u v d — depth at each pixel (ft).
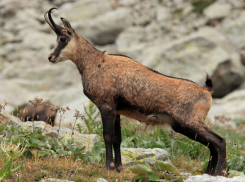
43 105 102.58
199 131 49.24
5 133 57.00
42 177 44.68
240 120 141.79
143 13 241.14
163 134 71.05
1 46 248.73
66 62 231.50
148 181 44.06
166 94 50.03
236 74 186.60
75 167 49.85
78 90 199.41
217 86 188.24
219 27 207.62
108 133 50.24
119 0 262.67
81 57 52.80
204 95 51.01
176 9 229.86
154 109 50.44
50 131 61.26
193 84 51.62
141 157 58.70
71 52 52.95
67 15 261.65
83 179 45.11
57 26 53.47
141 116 51.90
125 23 235.61
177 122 50.03
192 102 50.01
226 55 183.93
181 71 184.34
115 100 50.42
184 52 187.73
